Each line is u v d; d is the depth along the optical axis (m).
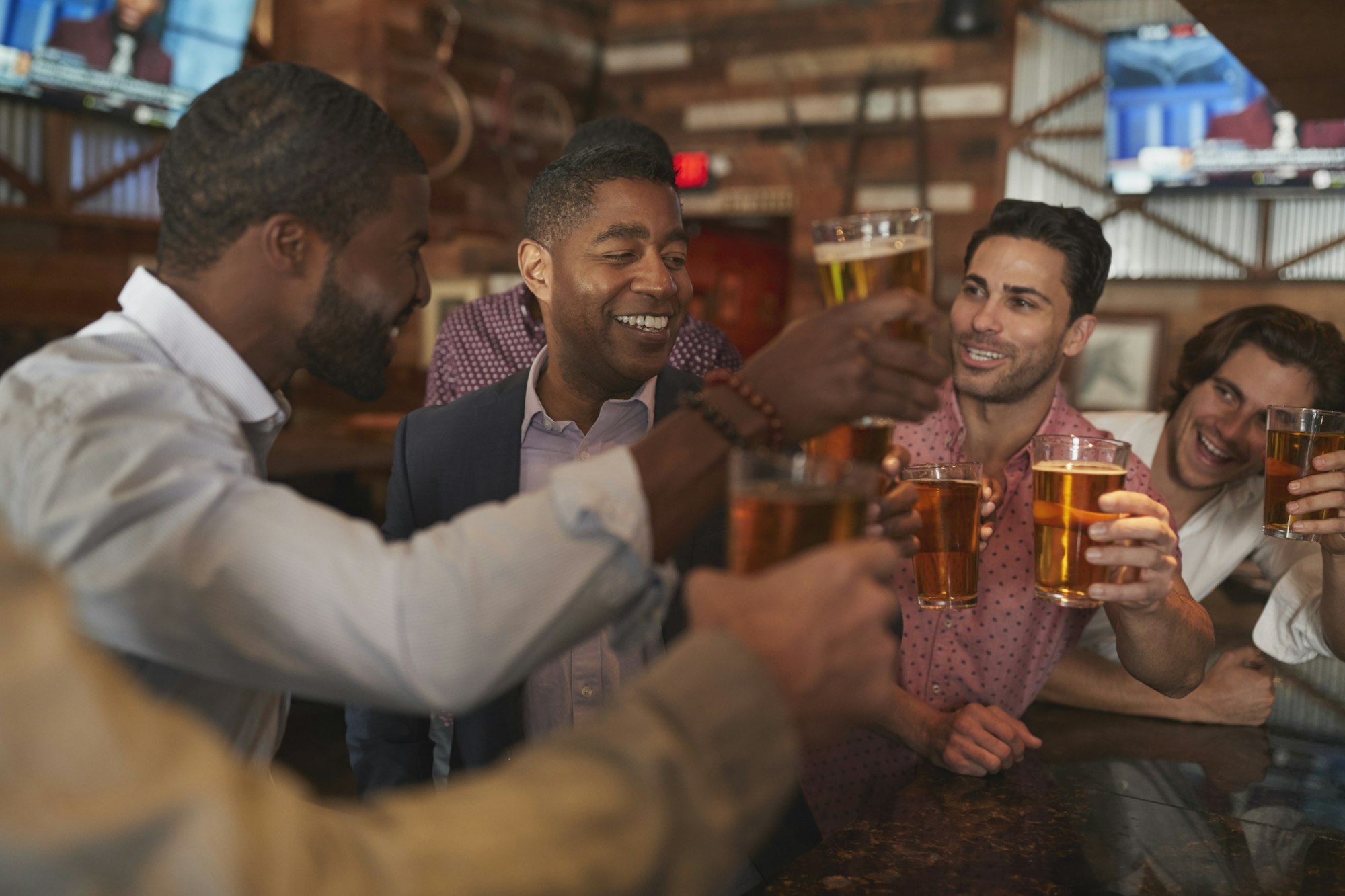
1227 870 0.95
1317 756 1.28
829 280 0.93
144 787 0.39
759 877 1.30
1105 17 6.21
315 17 6.59
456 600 0.66
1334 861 0.97
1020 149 6.57
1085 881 0.93
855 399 0.80
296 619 0.67
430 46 6.75
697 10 7.54
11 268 5.33
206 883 0.38
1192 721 1.44
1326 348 1.75
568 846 0.45
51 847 0.36
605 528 0.69
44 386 0.74
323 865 0.41
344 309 0.85
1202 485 1.92
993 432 1.60
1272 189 5.87
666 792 0.48
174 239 0.83
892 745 1.55
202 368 0.82
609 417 1.41
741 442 0.77
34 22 5.12
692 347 2.15
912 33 6.84
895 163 6.95
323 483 4.76
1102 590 1.11
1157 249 6.28
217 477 0.70
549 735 1.35
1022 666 1.54
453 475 1.40
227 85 0.82
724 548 1.35
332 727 3.38
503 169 7.31
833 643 0.56
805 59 7.18
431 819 0.45
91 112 5.42
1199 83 5.99
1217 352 1.85
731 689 0.52
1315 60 1.59
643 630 0.76
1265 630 1.79
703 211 7.53
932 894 0.90
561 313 1.36
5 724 0.37
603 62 7.93
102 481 0.68
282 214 0.81
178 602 0.68
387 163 0.84
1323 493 1.35
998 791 1.15
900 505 1.00
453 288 5.29
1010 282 1.49
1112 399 6.29
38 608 0.40
